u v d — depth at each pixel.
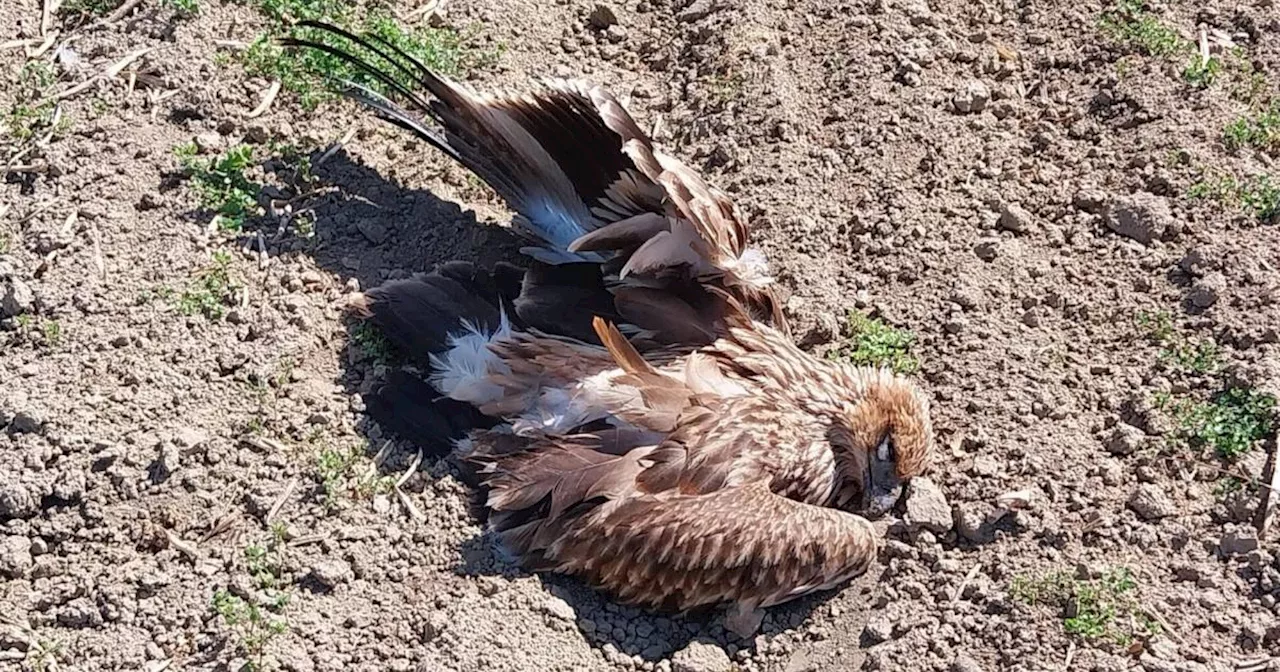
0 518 1.95
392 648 1.88
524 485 1.97
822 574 1.94
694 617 1.98
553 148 2.14
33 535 1.95
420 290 2.15
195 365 2.11
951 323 2.23
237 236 2.26
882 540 2.03
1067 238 2.34
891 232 2.34
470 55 2.53
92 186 2.29
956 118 2.48
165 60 2.45
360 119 2.44
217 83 2.44
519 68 2.54
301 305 2.19
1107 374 2.17
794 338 2.24
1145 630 1.89
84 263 2.19
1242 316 2.20
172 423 2.05
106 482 1.99
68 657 1.85
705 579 1.91
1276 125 2.42
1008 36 2.60
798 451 2.05
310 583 1.93
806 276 2.29
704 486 1.98
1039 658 1.88
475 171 2.26
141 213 2.27
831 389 2.10
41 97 2.40
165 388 2.08
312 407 2.10
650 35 2.64
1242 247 2.27
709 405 2.02
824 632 1.96
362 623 1.90
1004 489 2.04
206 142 2.37
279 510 1.99
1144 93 2.48
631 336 2.13
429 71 2.19
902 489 2.08
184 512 1.98
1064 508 2.03
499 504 1.97
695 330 2.12
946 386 2.18
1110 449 2.09
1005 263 2.29
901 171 2.41
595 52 2.60
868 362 2.21
